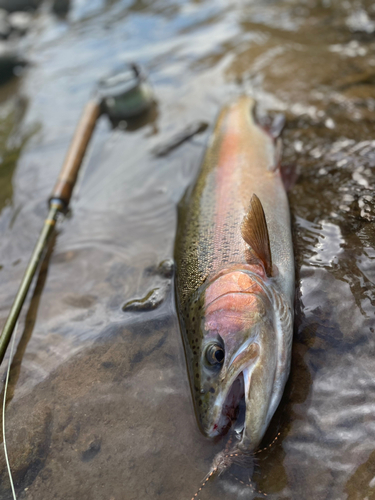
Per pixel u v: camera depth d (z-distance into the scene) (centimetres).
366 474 29
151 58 106
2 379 41
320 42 88
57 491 32
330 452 30
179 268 45
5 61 130
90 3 172
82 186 68
